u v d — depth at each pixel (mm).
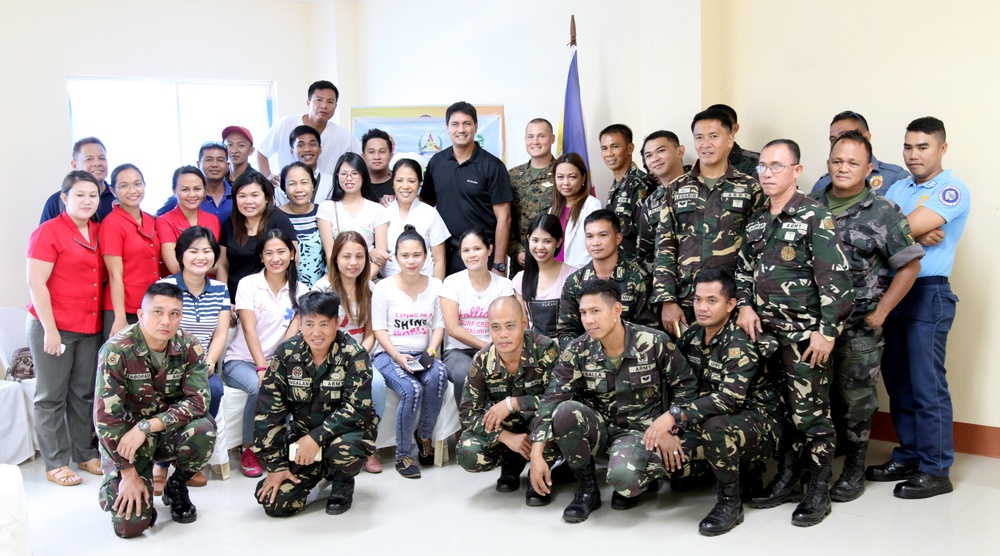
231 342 4102
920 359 3406
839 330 3041
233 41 6488
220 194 4594
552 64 5484
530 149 4594
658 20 4504
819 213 3055
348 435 3352
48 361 3871
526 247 4070
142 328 3176
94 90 5883
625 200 4137
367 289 4145
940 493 3365
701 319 3184
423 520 3258
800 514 3092
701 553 2855
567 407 3221
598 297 3146
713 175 3633
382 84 6738
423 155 5629
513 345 3389
